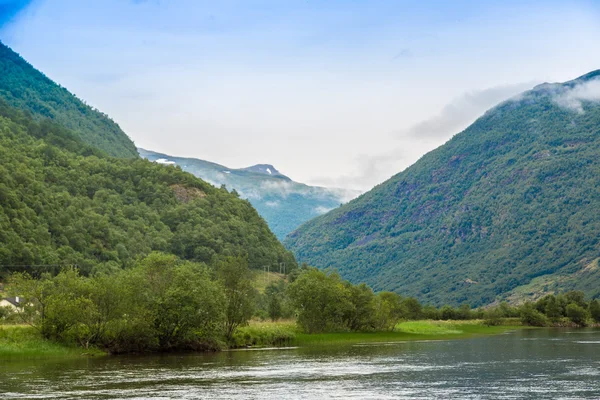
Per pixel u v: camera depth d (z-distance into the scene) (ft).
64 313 346.74
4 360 320.91
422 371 292.61
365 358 355.36
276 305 629.10
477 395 223.92
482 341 538.06
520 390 234.99
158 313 376.68
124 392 225.76
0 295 429.79
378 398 217.36
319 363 324.60
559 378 268.21
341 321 590.96
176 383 248.11
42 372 276.82
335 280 632.79
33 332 353.72
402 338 571.28
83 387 236.02
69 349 347.77
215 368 297.12
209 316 388.37
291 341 481.46
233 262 431.02
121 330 363.76
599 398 217.77
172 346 385.09
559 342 523.29
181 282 384.47
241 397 218.18
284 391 231.30
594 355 379.76
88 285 360.89
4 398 212.23
